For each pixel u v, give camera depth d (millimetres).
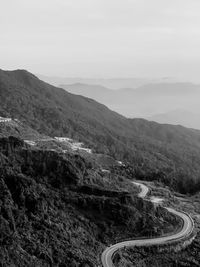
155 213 135125
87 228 115938
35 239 99750
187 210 158250
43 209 111375
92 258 104250
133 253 113188
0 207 100250
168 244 119938
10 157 131875
